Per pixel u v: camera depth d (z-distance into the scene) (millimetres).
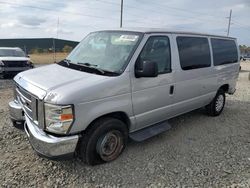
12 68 13258
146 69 3875
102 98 3631
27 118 3891
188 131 5531
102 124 3754
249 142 5094
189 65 5137
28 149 4355
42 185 3457
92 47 4688
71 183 3529
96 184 3527
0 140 4637
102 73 3883
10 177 3588
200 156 4406
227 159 4332
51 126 3377
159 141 4938
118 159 4164
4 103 7176
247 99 8930
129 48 4168
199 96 5672
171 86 4742
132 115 4164
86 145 3701
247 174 3887
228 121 6328
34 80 3824
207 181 3672
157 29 4613
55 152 3385
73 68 4246
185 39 5078
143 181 3631
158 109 4605
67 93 3334
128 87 3951
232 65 6812
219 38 6277
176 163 4137
